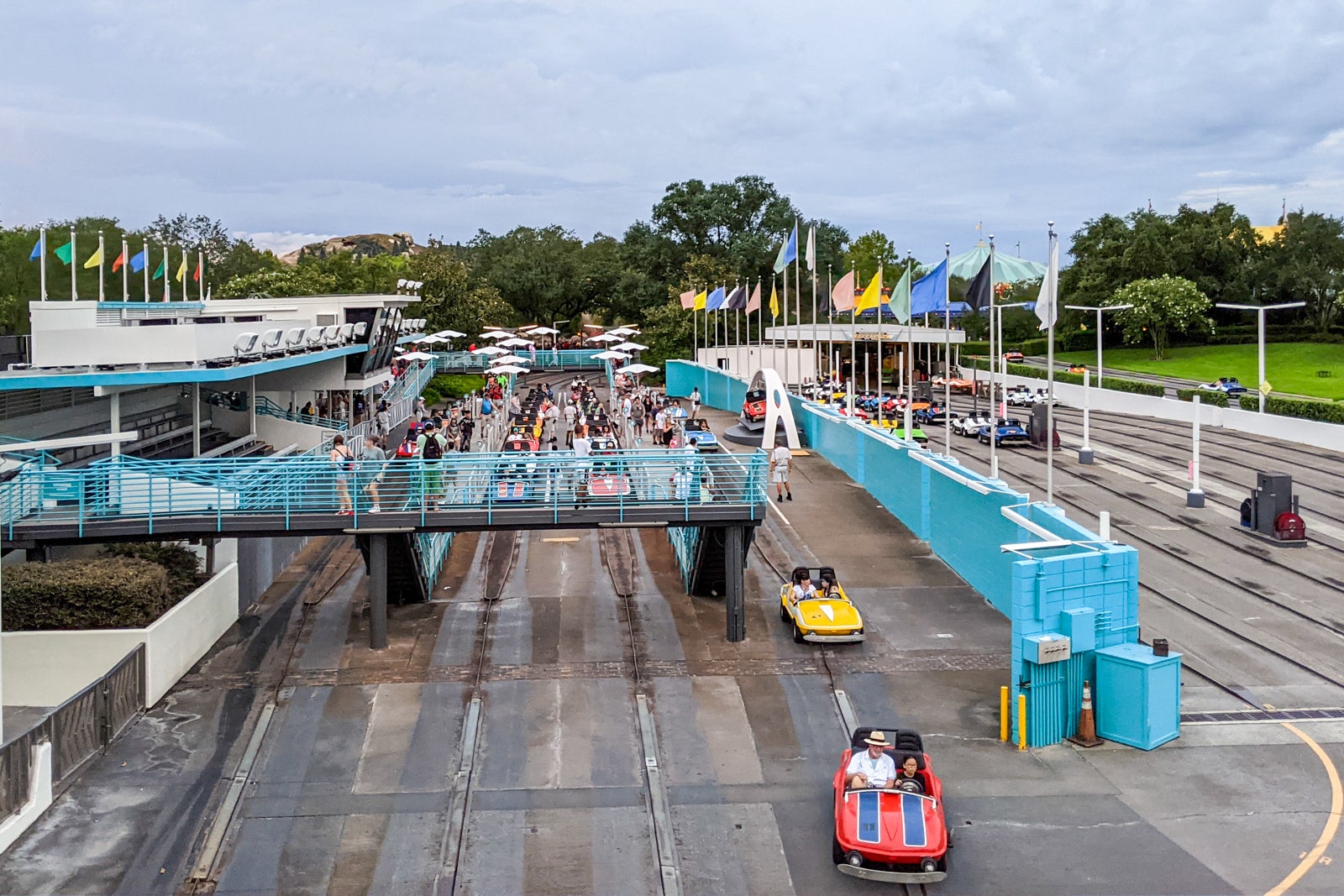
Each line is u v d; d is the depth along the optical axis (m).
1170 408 68.50
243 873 17.84
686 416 71.12
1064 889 16.98
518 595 31.70
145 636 24.09
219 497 27.19
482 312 99.31
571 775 21.03
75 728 21.03
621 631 28.64
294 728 23.03
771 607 30.55
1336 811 19.20
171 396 40.53
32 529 26.56
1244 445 55.91
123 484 28.78
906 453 39.47
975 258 111.69
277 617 29.86
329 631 28.67
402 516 27.12
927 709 23.84
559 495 27.86
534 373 108.31
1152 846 18.17
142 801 20.09
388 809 19.83
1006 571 29.48
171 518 27.00
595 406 62.53
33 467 27.66
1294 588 31.91
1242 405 63.50
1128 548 23.38
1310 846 18.06
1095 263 120.88
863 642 27.78
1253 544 36.56
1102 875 17.36
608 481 29.12
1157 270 117.62
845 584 32.59
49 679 24.08
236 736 22.72
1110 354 115.12
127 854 18.34
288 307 50.66
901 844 16.89
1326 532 38.09
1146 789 20.17
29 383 27.64
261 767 21.42
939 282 41.12
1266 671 25.70
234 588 29.52
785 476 44.47
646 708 23.89
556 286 119.50
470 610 30.28
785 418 56.19
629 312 122.25
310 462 29.41
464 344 98.69
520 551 36.66
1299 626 28.73
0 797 18.52
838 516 41.34
